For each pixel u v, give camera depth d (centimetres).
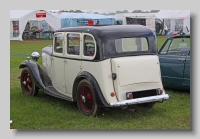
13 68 1195
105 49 580
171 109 660
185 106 681
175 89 833
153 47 626
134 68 584
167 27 3225
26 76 800
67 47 667
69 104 703
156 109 660
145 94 598
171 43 802
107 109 600
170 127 555
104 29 598
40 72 759
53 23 2803
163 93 618
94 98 580
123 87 575
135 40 609
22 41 2722
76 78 621
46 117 611
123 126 559
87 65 606
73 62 646
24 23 2791
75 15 2892
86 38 611
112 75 574
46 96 785
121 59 579
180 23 3123
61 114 623
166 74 800
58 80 710
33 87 773
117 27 614
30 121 585
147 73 596
